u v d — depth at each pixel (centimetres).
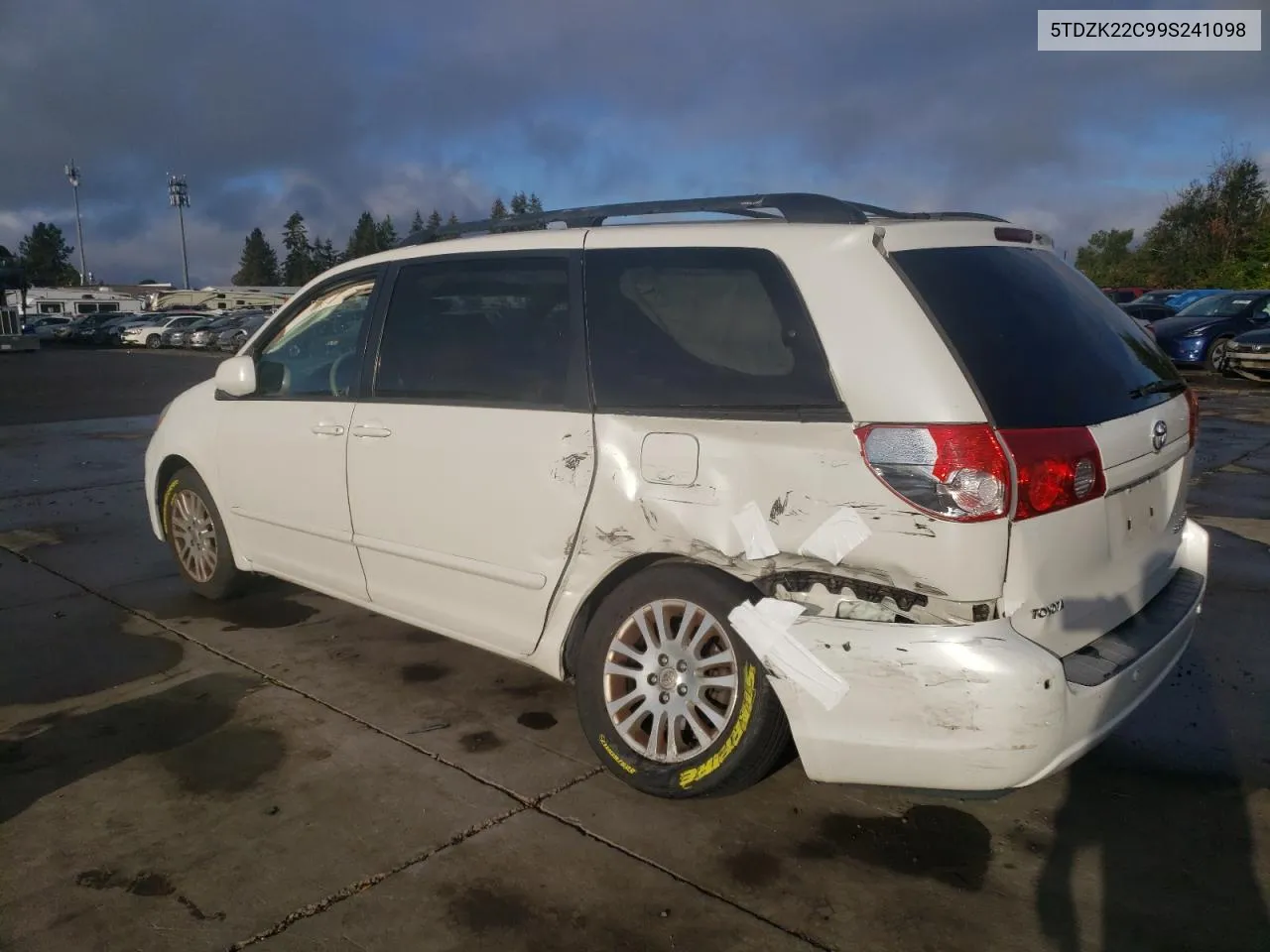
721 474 300
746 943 262
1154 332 1778
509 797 333
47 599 546
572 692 421
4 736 379
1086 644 296
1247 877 290
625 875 290
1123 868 295
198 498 522
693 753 319
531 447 345
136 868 294
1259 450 993
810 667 280
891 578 272
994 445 265
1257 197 4472
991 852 303
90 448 1125
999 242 328
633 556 324
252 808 326
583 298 347
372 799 331
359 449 406
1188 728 384
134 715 397
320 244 10462
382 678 434
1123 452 298
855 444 277
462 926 268
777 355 299
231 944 261
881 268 289
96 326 4809
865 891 284
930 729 266
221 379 459
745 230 318
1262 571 578
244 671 442
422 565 389
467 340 379
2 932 266
